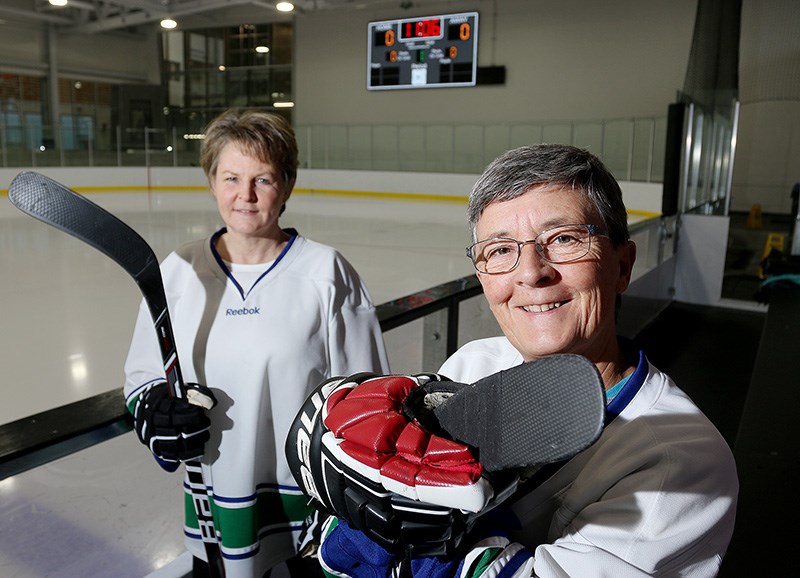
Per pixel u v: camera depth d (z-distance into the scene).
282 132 1.12
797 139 12.55
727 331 4.45
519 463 0.42
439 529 0.48
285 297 1.14
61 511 1.13
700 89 5.97
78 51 17.47
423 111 15.87
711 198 6.64
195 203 12.53
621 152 13.09
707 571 0.55
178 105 18.83
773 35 9.22
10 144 12.96
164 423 0.93
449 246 7.75
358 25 16.36
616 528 0.53
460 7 15.13
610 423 0.60
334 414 0.53
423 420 0.52
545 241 0.60
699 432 0.58
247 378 1.10
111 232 0.83
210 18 18.03
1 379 3.17
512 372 0.43
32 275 5.61
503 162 0.62
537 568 0.53
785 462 1.34
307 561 1.17
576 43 14.07
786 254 4.82
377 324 1.26
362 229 9.21
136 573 1.25
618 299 0.68
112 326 4.09
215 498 1.12
